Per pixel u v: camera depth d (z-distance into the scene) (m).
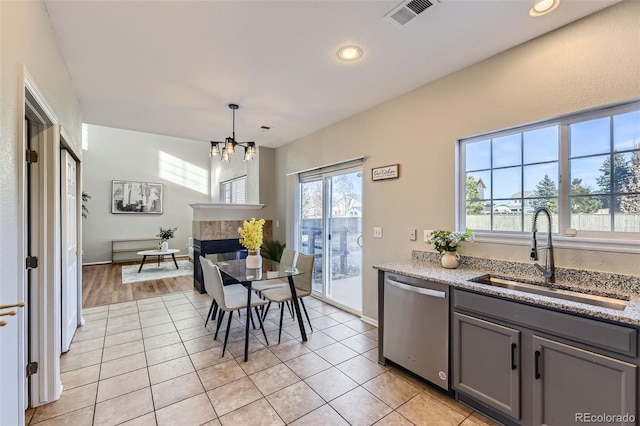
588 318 1.38
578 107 1.83
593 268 1.79
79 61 2.28
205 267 3.05
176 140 8.59
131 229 7.96
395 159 3.01
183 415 1.83
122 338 2.94
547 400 1.52
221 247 4.89
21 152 1.32
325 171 4.16
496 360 1.72
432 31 1.94
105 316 3.57
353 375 2.27
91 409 1.89
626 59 1.66
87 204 7.41
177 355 2.59
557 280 1.90
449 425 1.75
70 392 2.06
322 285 4.24
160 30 1.91
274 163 5.35
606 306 1.62
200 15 1.77
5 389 1.18
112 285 5.12
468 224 2.49
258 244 3.20
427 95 2.70
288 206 4.94
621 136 1.75
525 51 2.07
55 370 1.97
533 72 2.03
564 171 1.96
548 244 1.90
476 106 2.34
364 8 1.72
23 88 1.31
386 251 3.11
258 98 3.02
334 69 2.44
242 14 1.76
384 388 2.11
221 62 2.32
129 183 7.93
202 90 2.83
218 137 4.57
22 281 1.35
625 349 1.28
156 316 3.58
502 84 2.19
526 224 2.16
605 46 1.73
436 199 2.63
